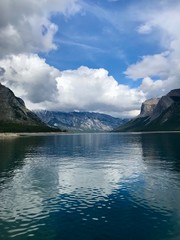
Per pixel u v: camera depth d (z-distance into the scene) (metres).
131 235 22.53
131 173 50.12
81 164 62.91
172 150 93.38
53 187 39.25
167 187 38.34
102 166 59.59
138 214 27.38
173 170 52.75
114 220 25.88
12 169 55.59
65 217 26.83
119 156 79.50
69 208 29.59
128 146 120.38
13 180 44.25
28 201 32.22
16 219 26.36
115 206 30.08
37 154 86.25
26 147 115.81
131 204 30.67
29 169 55.59
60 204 31.05
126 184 40.75
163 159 69.94
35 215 27.44
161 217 26.44
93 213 27.91
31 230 23.70
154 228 23.88
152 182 41.84
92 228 24.05
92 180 44.06
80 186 39.78
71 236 22.47
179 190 36.53
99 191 36.75
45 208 29.64
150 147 109.44
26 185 40.56
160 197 33.31
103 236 22.44
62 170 54.31
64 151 97.56
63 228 24.11
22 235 22.70
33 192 36.41
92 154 86.50
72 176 47.69
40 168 56.94
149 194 34.78
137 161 67.19
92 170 54.12
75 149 106.94
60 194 35.34
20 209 29.30
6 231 23.55
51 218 26.59
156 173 49.62
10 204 31.03
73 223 25.22
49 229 23.92
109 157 77.38
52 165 61.41
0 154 85.44
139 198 33.03
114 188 38.31
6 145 127.69
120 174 49.25
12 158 74.94
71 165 61.34
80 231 23.42
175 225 24.44
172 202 31.16
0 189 38.09
